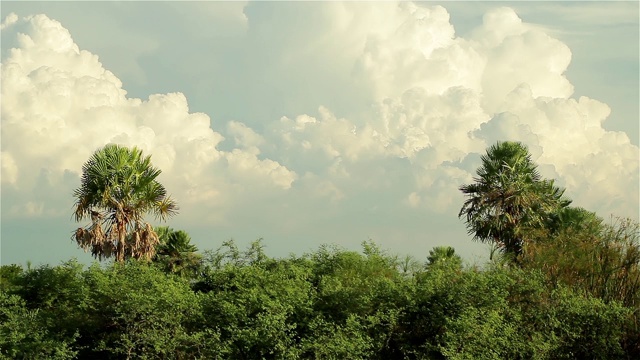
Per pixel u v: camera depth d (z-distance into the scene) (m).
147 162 30.39
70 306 21.34
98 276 19.94
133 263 21.41
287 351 17.55
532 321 19.36
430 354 18.64
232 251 23.48
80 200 29.45
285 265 23.12
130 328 18.72
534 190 36.34
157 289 19.20
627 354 19.67
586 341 19.23
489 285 19.08
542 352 18.11
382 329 18.98
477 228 35.66
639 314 20.14
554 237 23.92
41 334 18.55
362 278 22.08
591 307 19.11
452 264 21.47
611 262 21.36
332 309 19.83
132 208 29.67
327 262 23.52
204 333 18.14
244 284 20.42
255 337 17.66
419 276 21.97
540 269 21.17
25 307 21.30
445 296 19.09
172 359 18.16
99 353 19.89
